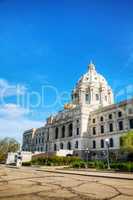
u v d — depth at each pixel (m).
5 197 12.41
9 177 26.11
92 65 119.06
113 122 70.69
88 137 79.94
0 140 117.69
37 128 117.38
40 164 68.69
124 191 15.16
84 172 36.91
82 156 75.94
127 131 61.31
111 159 64.94
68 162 65.50
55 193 14.06
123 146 56.03
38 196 12.91
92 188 16.58
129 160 58.88
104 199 12.23
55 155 72.38
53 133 99.00
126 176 27.89
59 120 96.56
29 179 23.66
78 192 14.54
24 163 73.00
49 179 23.95
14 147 117.31
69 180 22.98
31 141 118.31
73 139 82.69
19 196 12.79
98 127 77.12
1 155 106.38
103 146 72.25
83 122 81.00
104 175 29.48
